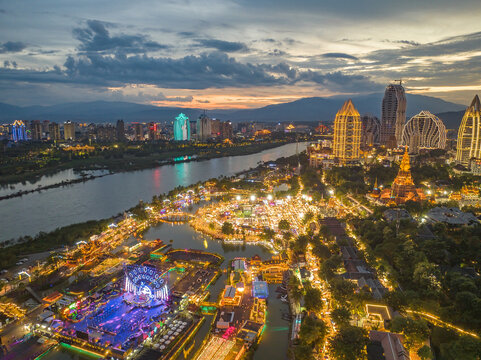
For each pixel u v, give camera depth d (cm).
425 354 18238
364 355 18562
